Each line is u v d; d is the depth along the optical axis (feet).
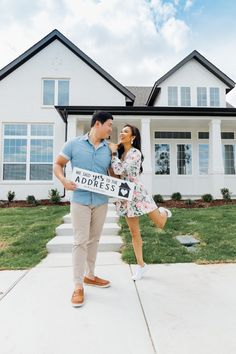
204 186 40.22
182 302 7.91
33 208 26.45
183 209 25.14
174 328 6.49
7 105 37.19
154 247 13.52
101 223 9.06
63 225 17.22
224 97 41.88
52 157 36.99
